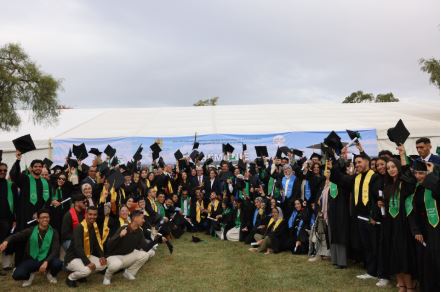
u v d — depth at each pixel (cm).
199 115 2012
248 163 1411
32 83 1587
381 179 572
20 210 684
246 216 959
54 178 813
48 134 1611
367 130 1526
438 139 1514
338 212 649
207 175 1209
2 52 1523
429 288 454
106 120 1917
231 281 603
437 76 1638
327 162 645
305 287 561
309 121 1767
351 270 641
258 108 2230
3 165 678
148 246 645
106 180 699
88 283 604
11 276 641
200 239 989
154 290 566
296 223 804
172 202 1080
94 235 616
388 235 507
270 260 734
